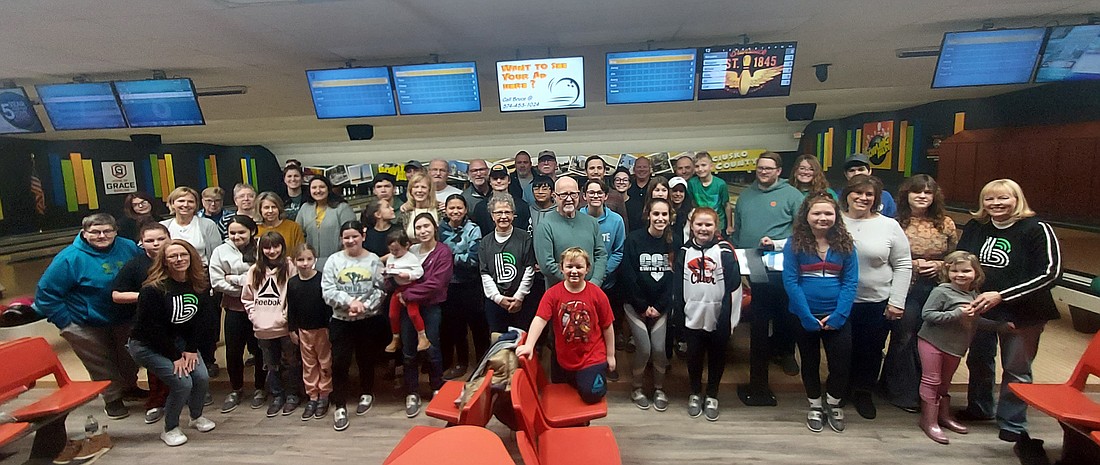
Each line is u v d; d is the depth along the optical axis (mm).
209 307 2305
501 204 2480
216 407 2607
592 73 3879
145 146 6766
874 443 2129
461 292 2764
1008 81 2980
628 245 2486
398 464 1035
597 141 6422
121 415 2516
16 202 6168
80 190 6652
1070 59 2834
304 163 7258
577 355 2117
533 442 1552
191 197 2895
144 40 2770
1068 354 2920
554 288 2203
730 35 3051
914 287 2352
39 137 6238
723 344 2336
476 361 2957
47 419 2027
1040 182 3924
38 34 2594
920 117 5152
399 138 6820
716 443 2162
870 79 4184
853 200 2227
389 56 3375
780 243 2521
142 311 2137
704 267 2318
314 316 2408
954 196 4781
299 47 3033
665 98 3270
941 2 2496
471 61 3332
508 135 6543
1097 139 3471
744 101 4938
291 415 2504
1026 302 2039
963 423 2256
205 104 4574
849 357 2189
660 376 2484
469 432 1114
